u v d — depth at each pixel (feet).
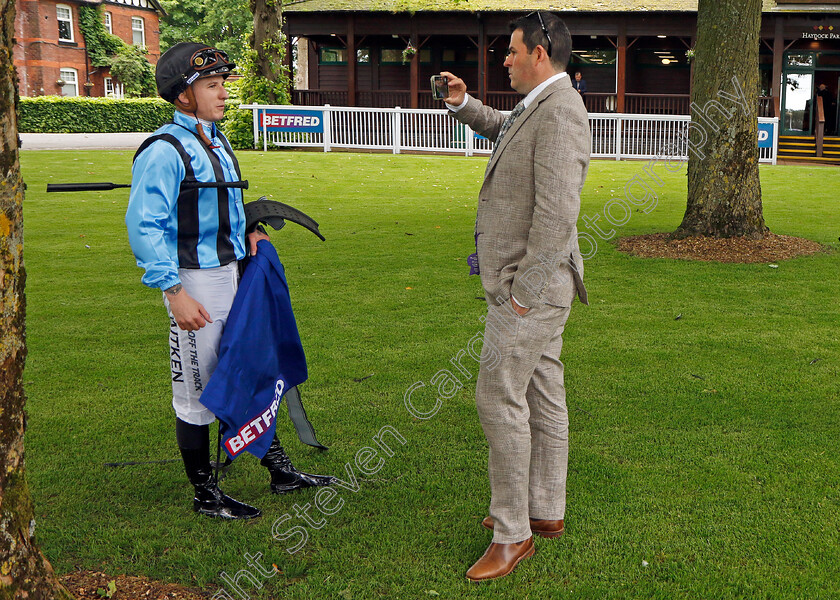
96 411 13.80
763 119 66.80
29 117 112.57
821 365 16.02
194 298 9.55
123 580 8.71
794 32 75.92
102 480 11.17
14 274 6.75
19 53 128.26
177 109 9.69
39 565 7.14
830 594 8.36
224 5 179.01
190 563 9.02
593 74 85.56
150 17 153.58
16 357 6.84
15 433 6.88
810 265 26.53
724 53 28.40
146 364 16.42
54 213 36.27
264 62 73.72
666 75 84.33
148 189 9.01
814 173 59.26
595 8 75.41
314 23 80.12
